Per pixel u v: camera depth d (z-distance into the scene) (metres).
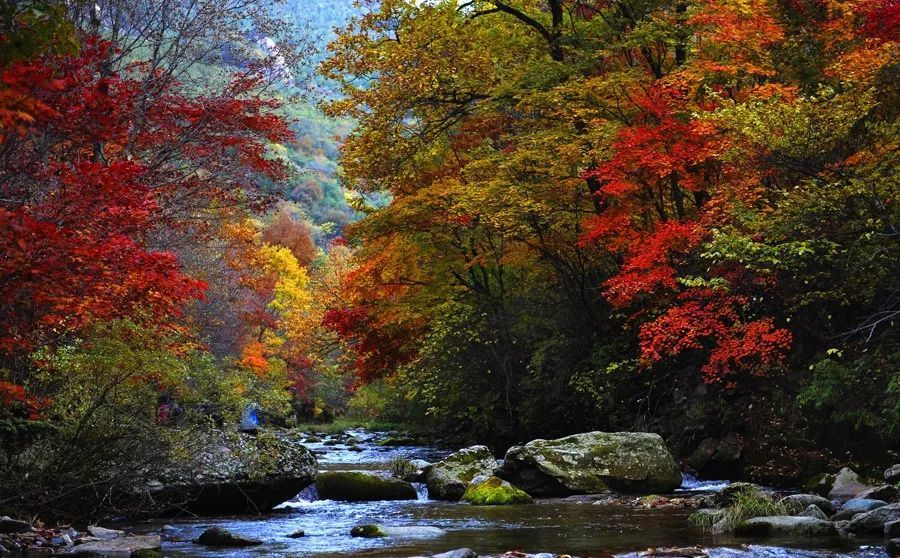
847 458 15.38
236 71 16.98
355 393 52.31
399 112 21.77
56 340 12.02
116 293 10.73
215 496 12.77
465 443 28.67
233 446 13.28
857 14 16.08
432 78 20.81
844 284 15.23
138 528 11.36
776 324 17.19
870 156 13.95
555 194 21.25
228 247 36.94
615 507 12.90
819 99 15.24
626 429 21.50
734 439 17.53
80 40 11.17
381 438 37.31
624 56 23.14
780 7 17.92
